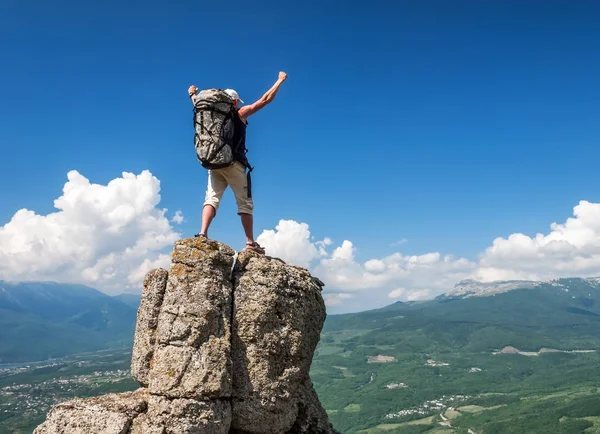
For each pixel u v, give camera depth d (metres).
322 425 10.96
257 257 10.18
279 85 11.14
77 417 8.95
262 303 9.63
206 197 11.32
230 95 10.89
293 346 9.97
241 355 9.43
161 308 9.33
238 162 11.16
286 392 9.80
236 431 9.66
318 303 10.90
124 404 9.09
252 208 11.57
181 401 8.55
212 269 9.34
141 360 9.67
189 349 8.80
